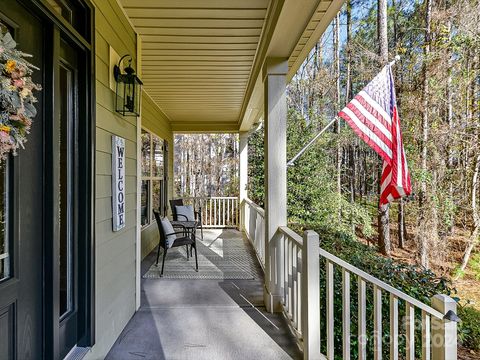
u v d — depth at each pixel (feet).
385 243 25.05
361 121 10.66
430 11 23.50
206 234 22.38
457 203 21.63
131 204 8.71
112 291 7.21
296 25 7.16
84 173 5.86
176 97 16.67
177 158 50.78
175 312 9.08
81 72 5.88
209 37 9.48
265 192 9.70
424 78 23.24
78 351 5.61
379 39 26.73
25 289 4.27
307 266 6.46
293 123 26.94
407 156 23.06
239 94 16.06
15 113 3.35
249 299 10.14
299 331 7.36
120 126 7.82
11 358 3.98
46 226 4.70
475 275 20.21
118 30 7.66
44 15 4.55
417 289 9.28
